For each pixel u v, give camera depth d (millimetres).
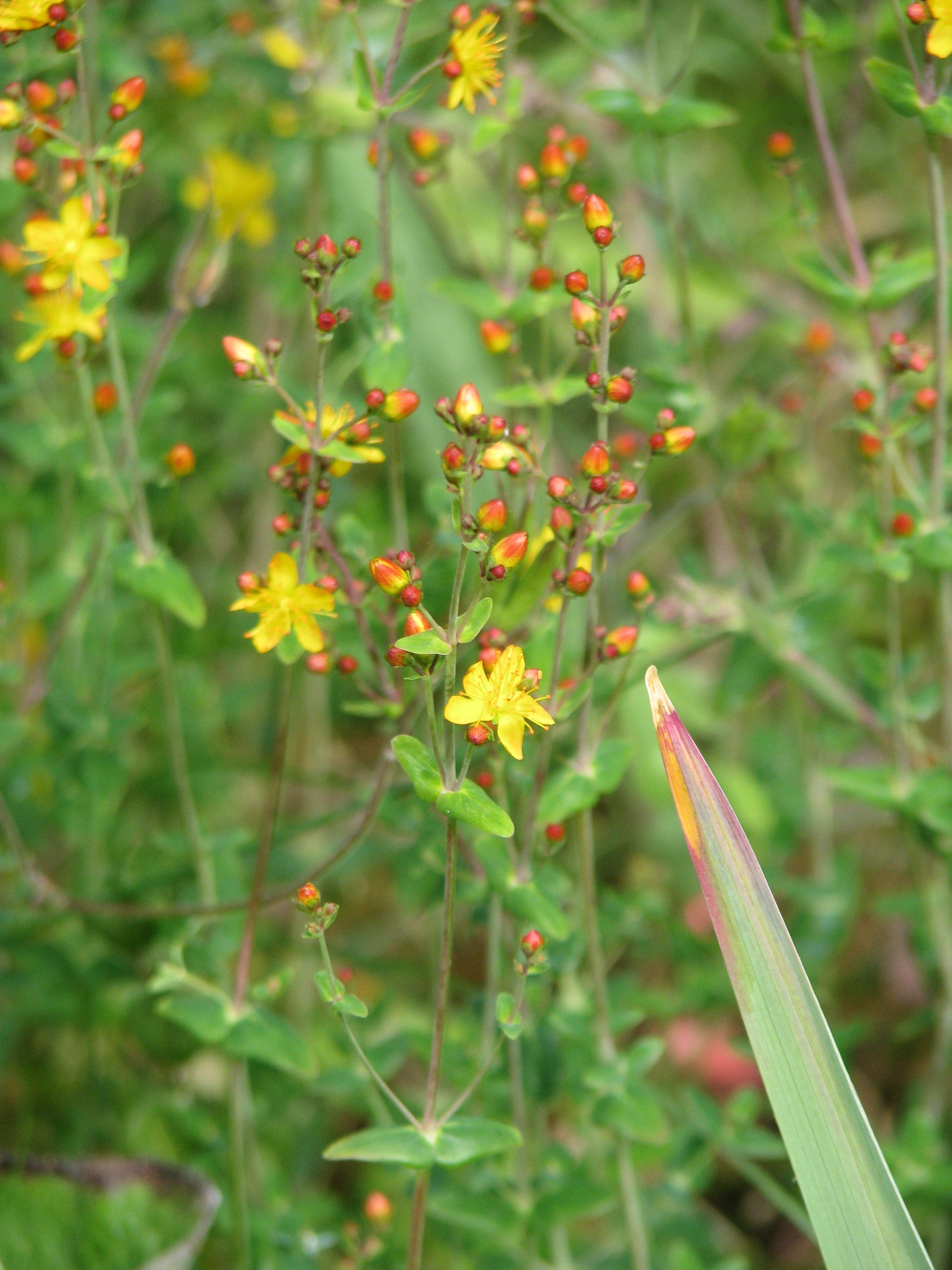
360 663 500
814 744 616
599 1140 552
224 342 458
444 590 491
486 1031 519
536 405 504
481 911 523
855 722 572
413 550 602
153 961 562
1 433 584
